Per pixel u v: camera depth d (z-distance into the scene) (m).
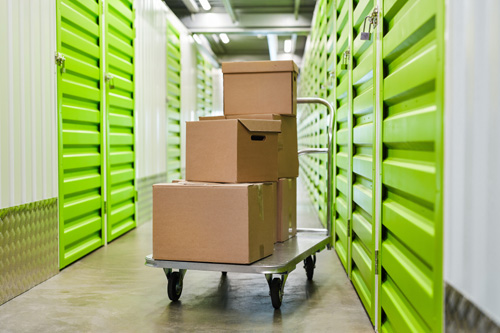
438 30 1.44
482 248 1.08
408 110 1.87
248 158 2.81
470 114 1.17
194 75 9.39
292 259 2.80
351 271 3.43
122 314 2.78
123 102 5.14
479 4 1.11
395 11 2.09
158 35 6.58
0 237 2.88
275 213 3.25
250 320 2.67
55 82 3.56
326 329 2.54
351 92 3.30
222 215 2.66
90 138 4.29
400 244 2.05
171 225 2.75
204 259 2.70
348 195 3.46
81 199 4.16
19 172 3.06
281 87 3.25
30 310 2.84
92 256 4.24
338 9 4.23
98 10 4.45
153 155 6.38
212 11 9.28
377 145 2.39
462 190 1.22
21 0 3.06
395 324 2.07
